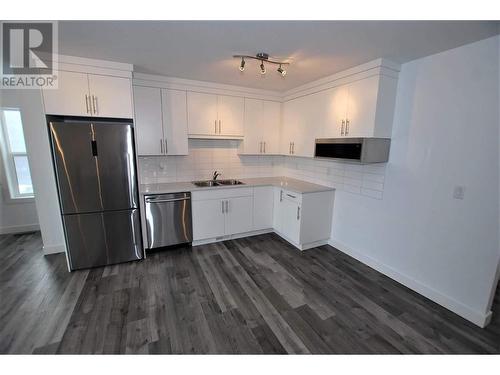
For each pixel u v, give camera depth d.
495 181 1.82
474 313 1.97
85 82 2.42
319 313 2.07
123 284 2.46
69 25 1.69
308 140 3.28
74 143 2.46
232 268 2.80
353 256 3.08
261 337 1.81
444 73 2.07
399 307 2.16
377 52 2.13
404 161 2.43
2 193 3.64
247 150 3.70
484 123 1.85
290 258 3.05
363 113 2.48
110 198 2.70
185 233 3.22
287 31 1.77
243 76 2.97
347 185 3.12
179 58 2.36
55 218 3.07
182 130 3.20
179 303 2.18
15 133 3.70
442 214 2.15
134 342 1.75
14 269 2.72
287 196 3.38
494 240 1.85
